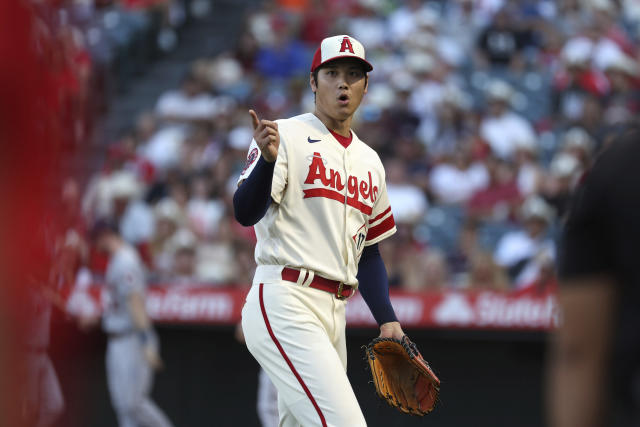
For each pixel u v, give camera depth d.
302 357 11.34
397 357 12.30
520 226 30.75
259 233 12.02
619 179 4.95
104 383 25.08
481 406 24.88
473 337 24.64
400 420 24.38
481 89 42.00
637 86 38.47
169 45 51.28
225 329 25.70
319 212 11.77
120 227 30.55
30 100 4.73
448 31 46.09
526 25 43.75
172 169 34.97
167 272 28.75
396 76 40.53
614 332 4.96
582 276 5.03
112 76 44.03
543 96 41.59
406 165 34.25
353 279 12.18
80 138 9.21
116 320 23.19
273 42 46.19
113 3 48.41
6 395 4.84
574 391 4.95
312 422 11.24
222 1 55.91
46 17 5.36
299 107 40.38
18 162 4.71
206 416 25.81
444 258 28.08
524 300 24.36
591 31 41.59
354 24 47.12
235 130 38.53
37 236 4.81
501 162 33.31
